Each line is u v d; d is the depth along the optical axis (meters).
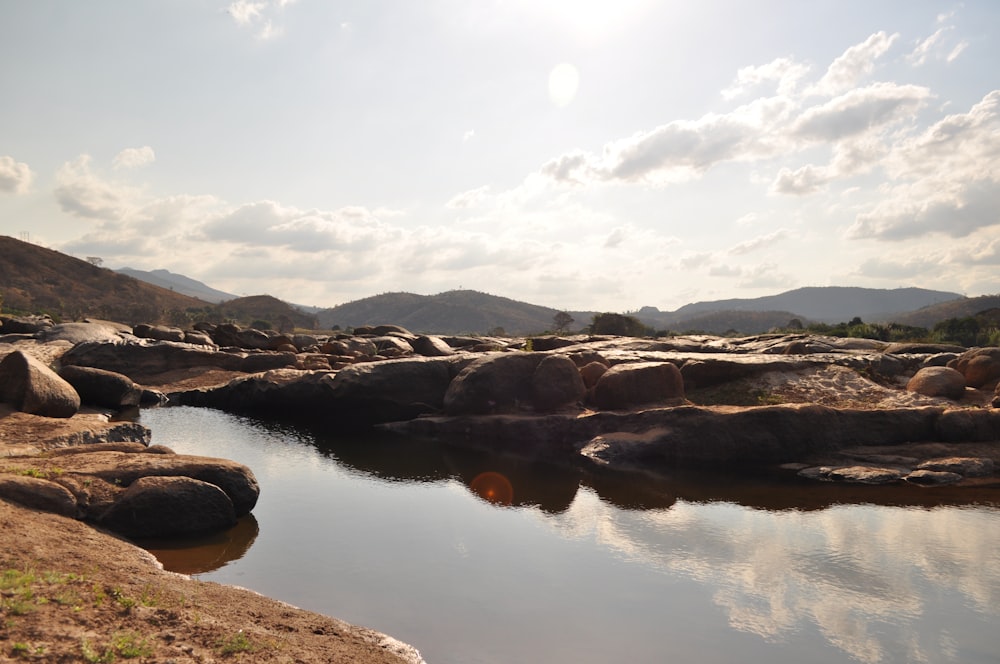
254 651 6.30
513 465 19.25
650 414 21.20
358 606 9.30
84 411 26.19
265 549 11.57
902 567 11.05
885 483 16.86
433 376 27.36
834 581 10.48
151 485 11.77
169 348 36.31
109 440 16.47
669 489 16.44
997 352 23.67
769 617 9.19
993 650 8.27
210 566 10.57
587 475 18.00
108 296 197.75
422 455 20.62
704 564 11.23
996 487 16.19
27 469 11.44
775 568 11.04
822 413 19.59
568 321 158.38
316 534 12.59
